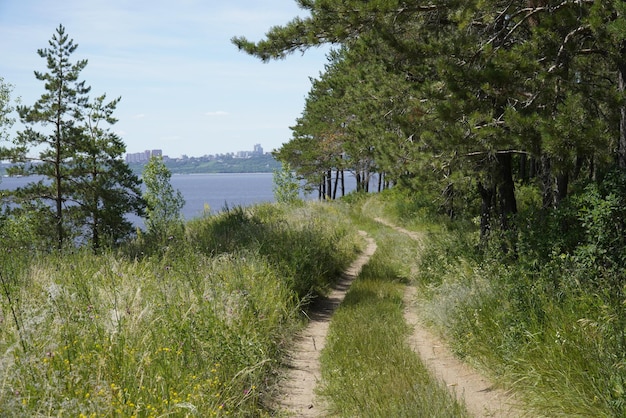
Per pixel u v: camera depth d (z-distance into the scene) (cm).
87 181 2911
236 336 741
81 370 536
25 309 662
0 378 461
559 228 972
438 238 1661
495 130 1050
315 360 897
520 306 795
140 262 1218
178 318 740
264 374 746
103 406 481
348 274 1752
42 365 518
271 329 949
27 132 2855
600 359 592
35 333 582
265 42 1277
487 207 1504
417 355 852
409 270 1634
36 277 915
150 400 525
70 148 2912
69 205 2945
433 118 1291
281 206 3125
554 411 599
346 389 702
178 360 639
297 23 1259
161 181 3125
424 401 620
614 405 542
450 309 956
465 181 1336
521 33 1235
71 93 2897
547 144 907
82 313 678
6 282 824
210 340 702
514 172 3066
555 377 632
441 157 1288
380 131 1828
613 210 857
